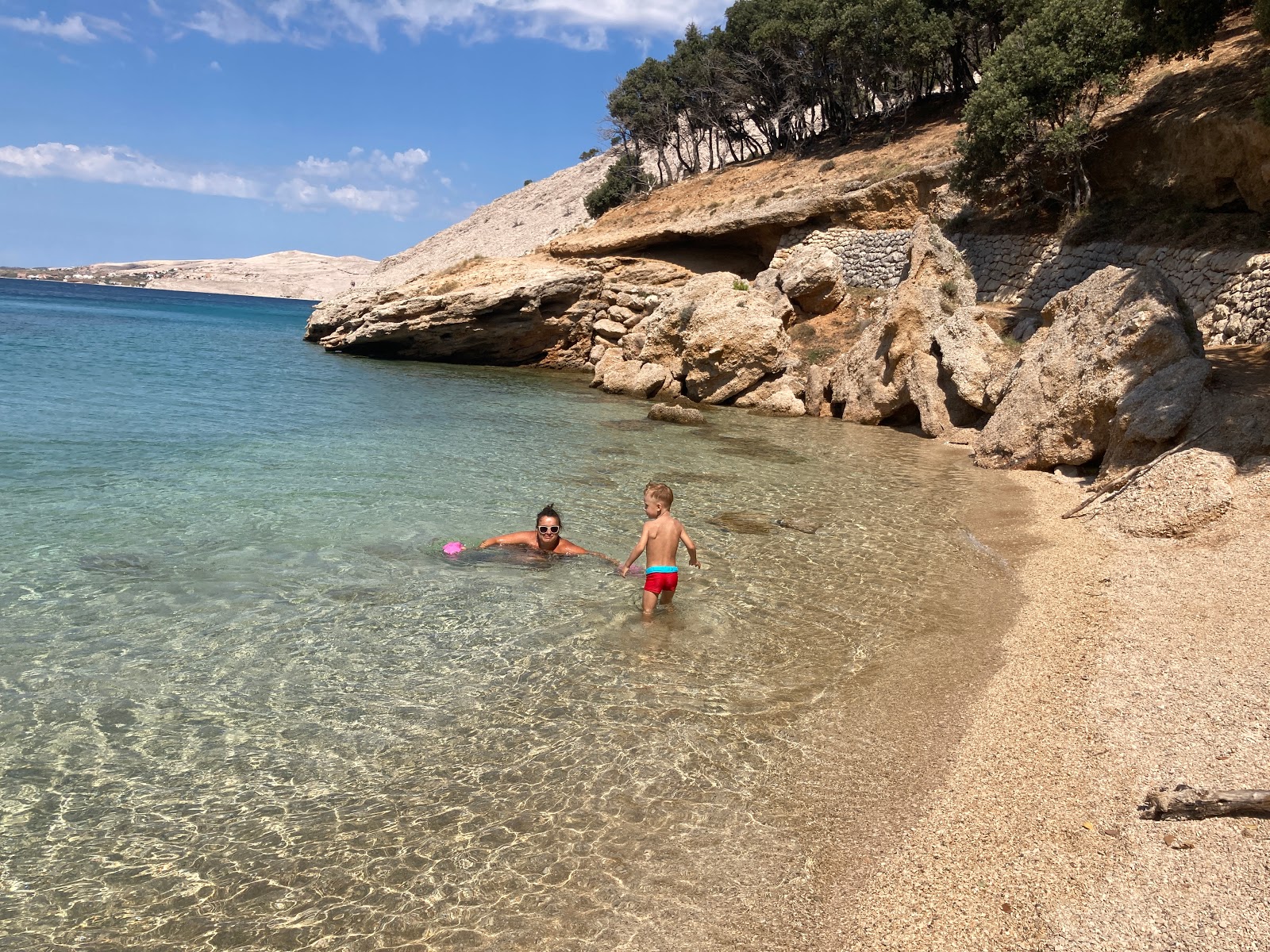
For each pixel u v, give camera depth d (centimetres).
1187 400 1362
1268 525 1013
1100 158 3144
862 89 5247
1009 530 1252
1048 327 1961
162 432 1805
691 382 3055
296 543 1066
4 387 2331
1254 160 2348
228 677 698
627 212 5622
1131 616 834
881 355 2592
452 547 1055
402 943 411
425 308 4053
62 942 406
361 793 543
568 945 412
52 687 666
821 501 1439
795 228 4194
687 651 787
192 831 498
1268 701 617
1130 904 420
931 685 720
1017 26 3794
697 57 6109
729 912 439
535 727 633
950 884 454
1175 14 2122
